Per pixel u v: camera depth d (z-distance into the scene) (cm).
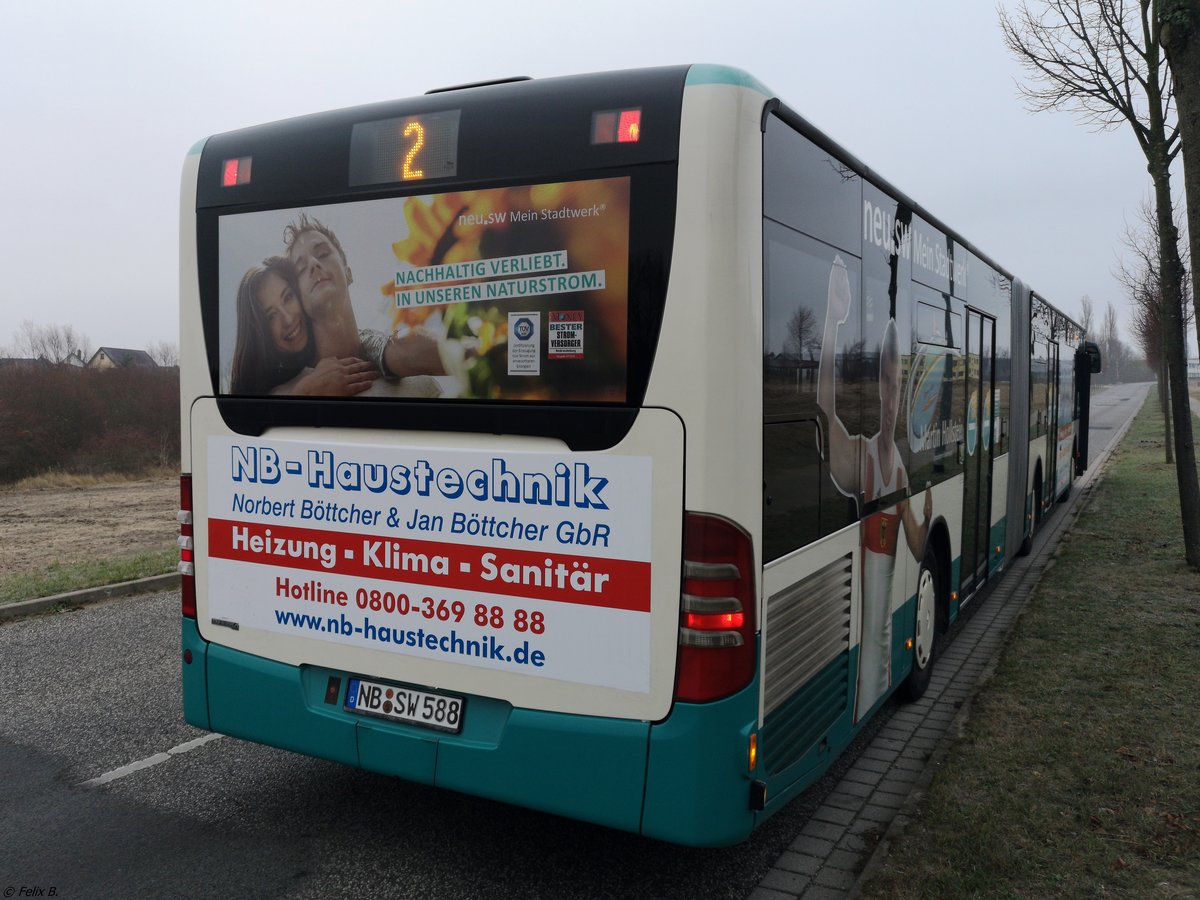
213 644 390
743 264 286
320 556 358
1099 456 2388
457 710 330
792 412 322
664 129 289
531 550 312
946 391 571
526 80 320
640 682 296
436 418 329
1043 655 616
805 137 335
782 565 316
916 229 485
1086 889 329
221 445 381
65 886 347
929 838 366
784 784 326
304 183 355
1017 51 997
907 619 497
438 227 326
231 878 354
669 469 288
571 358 303
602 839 387
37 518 1521
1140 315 2812
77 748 485
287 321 361
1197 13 683
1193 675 567
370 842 384
